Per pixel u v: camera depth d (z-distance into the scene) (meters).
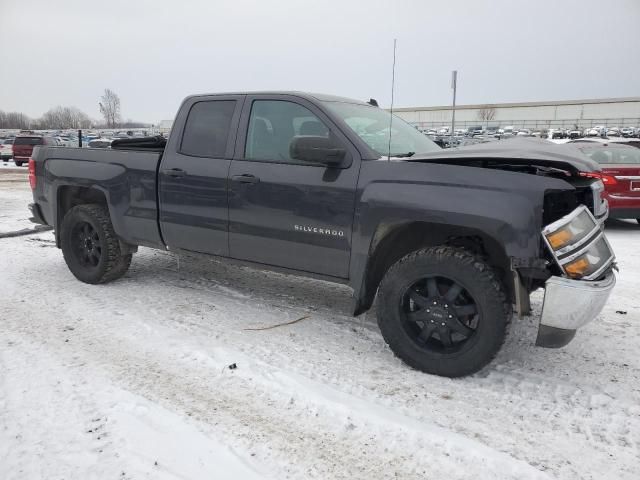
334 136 3.86
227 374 3.52
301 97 4.08
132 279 5.64
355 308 3.83
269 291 5.28
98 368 3.57
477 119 73.25
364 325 4.42
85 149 5.32
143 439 2.79
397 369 3.62
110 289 5.29
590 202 3.58
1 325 4.31
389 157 3.68
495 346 3.29
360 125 4.06
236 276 5.78
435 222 3.35
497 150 3.53
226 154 4.34
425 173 3.44
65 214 5.62
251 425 2.95
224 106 4.45
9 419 2.94
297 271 4.11
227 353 3.81
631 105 70.88
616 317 4.66
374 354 3.86
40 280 5.57
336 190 3.74
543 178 3.15
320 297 5.11
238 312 4.68
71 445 2.73
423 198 3.38
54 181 5.47
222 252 4.47
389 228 3.61
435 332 3.55
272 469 2.59
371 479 2.54
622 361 3.78
